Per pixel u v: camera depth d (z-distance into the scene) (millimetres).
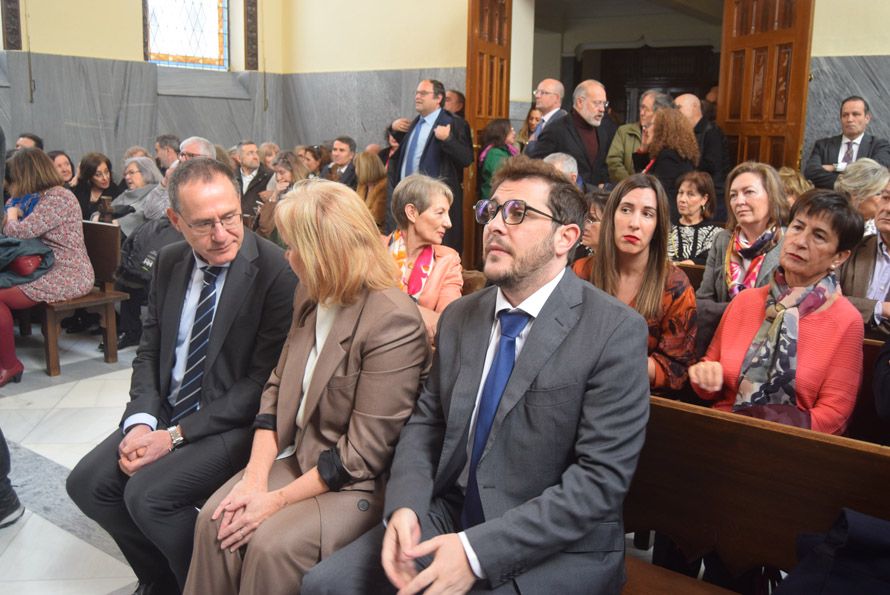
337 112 10016
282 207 2100
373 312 2088
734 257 3293
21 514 3041
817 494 1749
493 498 1807
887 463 1650
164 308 2545
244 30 10102
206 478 2326
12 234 4742
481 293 2025
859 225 2219
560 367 1794
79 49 8734
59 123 8664
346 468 2047
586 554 1782
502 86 7844
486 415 1853
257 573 1912
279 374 2312
